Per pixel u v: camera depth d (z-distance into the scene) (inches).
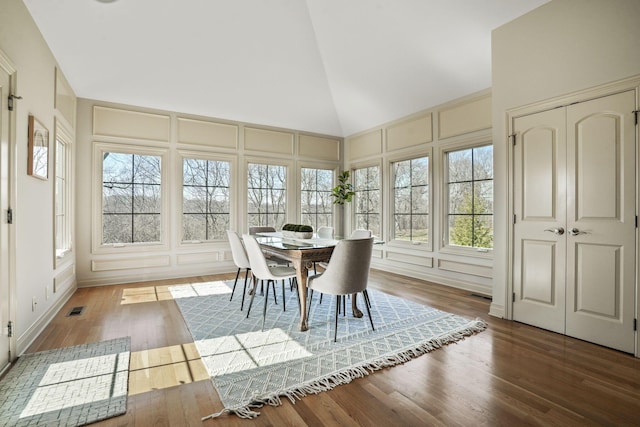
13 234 85.2
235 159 211.9
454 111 172.6
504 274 122.6
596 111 98.7
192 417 63.0
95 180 170.6
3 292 81.0
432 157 185.5
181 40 155.0
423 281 185.8
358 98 209.3
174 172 191.9
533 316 114.3
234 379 76.7
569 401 68.9
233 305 137.3
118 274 176.7
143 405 66.7
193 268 197.6
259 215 222.5
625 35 92.7
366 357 88.4
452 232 177.6
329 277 101.6
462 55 146.1
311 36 174.1
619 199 94.4
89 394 70.5
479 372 81.2
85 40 136.9
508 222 121.3
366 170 240.4
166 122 190.1
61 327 111.0
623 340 93.2
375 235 230.7
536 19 113.2
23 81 96.1
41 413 63.5
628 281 92.6
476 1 121.3
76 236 166.2
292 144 235.0
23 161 94.5
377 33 155.9
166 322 116.2
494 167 127.0
